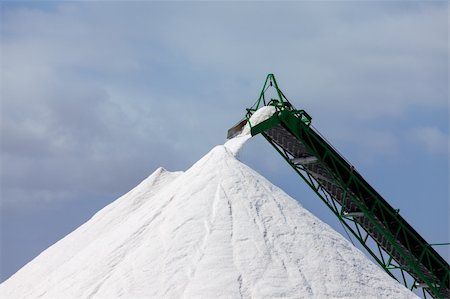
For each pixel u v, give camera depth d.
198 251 79.81
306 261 80.12
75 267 85.88
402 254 97.44
